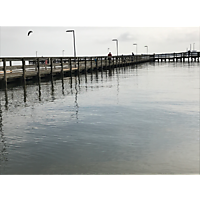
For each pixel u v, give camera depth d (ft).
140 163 16.52
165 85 60.18
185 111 31.76
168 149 18.90
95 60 118.42
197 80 71.41
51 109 35.65
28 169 16.10
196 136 21.90
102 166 16.20
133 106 35.78
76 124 27.07
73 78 89.30
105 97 44.65
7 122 28.91
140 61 234.17
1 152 19.21
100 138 21.94
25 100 43.83
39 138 22.52
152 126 25.43
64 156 18.04
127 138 21.75
